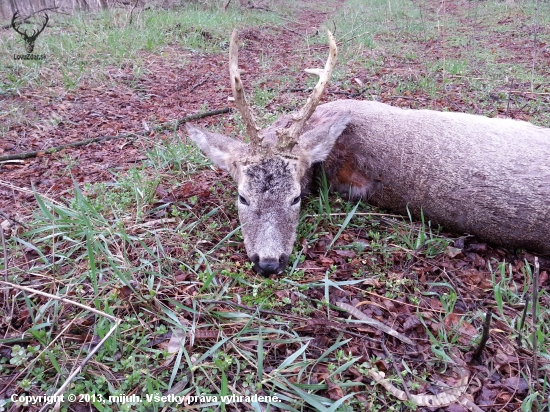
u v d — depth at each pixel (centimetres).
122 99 123
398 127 71
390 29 221
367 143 72
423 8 290
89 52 149
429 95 120
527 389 44
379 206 73
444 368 47
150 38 168
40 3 213
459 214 64
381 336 50
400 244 65
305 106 61
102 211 67
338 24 231
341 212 72
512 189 60
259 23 232
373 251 62
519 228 60
